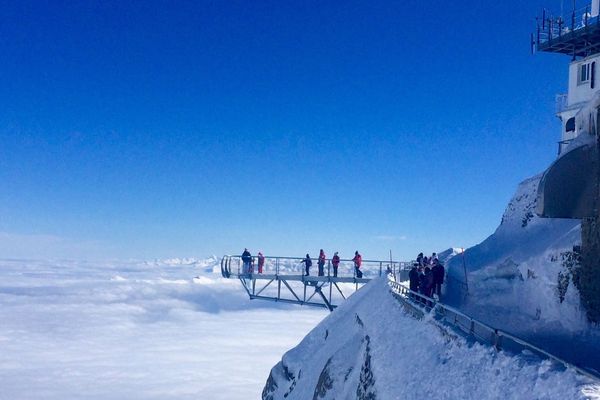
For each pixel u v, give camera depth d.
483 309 20.12
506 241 24.48
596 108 14.72
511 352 11.58
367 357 19.58
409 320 18.58
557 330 15.59
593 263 14.55
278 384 30.17
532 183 26.39
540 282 17.91
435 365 13.91
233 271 36.72
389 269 30.58
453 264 26.78
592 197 14.77
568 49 34.91
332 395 21.55
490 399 10.82
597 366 11.61
